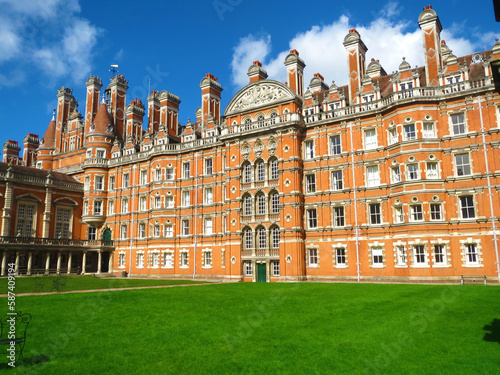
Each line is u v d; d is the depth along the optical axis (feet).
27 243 204.44
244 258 184.75
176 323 66.64
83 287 132.36
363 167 164.45
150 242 217.56
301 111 189.06
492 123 142.31
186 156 215.51
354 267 161.17
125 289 122.11
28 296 100.48
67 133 278.05
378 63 192.03
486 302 83.30
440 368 44.24
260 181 184.14
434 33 161.17
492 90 142.72
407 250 146.92
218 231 197.57
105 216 241.35
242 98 197.98
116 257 232.73
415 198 147.23
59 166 274.98
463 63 156.35
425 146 148.77
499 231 136.05
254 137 188.03
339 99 177.27
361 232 161.48
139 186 229.86
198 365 46.01
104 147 248.93
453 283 136.67
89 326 64.69
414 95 153.28
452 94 148.46
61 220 233.55
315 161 175.32
